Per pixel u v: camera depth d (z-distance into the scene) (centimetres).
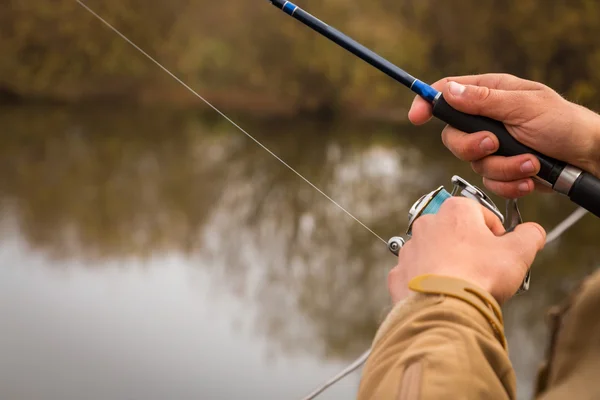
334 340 367
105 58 1245
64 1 1219
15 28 1198
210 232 542
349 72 1206
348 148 887
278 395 310
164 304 402
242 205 623
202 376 322
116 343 345
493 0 1045
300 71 1229
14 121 1039
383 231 519
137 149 881
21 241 514
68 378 315
